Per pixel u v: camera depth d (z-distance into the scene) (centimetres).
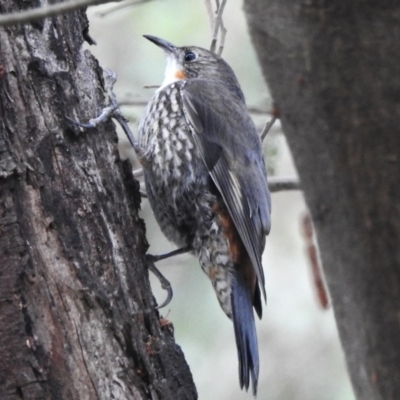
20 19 525
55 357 620
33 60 671
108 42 1400
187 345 1368
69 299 636
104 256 669
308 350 1458
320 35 416
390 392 427
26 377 606
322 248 444
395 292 418
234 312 905
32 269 620
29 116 659
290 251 1522
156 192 939
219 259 919
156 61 1388
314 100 423
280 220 1541
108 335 648
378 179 414
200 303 1384
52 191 654
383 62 409
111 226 689
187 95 948
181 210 933
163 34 1395
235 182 936
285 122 443
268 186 1009
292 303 1488
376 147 413
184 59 1076
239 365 888
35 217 637
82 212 668
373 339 429
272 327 1478
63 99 686
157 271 858
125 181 732
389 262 416
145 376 666
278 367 1451
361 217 420
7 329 608
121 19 1408
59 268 638
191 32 1399
